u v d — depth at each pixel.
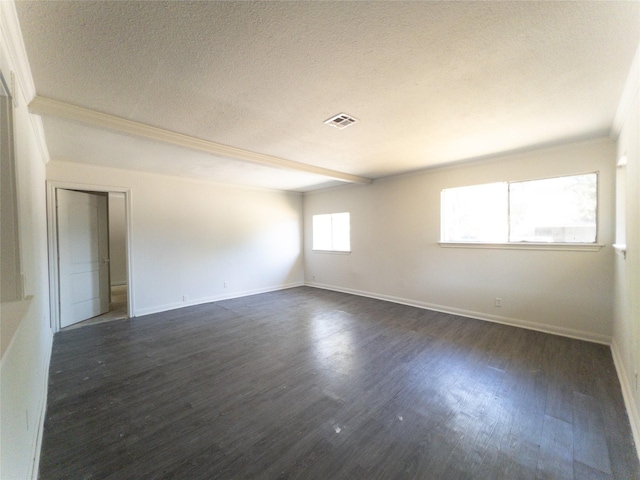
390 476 1.50
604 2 1.30
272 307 4.98
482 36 1.53
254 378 2.53
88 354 3.06
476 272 4.18
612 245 3.12
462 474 1.52
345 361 2.86
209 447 1.71
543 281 3.61
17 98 1.59
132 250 4.46
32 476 1.45
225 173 4.74
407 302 5.04
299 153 3.68
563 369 2.65
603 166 3.16
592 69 1.84
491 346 3.20
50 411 2.06
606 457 1.63
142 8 1.30
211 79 1.92
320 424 1.92
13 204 1.46
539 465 1.58
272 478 1.49
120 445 1.72
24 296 1.53
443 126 2.79
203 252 5.32
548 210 3.57
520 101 2.29
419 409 2.08
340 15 1.36
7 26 1.29
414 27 1.45
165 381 2.49
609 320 3.17
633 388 1.98
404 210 5.02
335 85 2.02
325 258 6.59
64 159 3.73
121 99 2.17
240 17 1.37
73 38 1.48
